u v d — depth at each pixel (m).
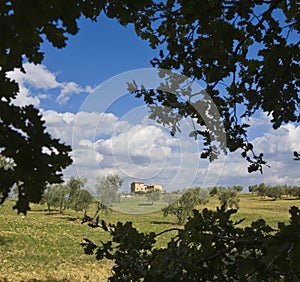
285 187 101.25
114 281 3.15
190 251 2.72
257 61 4.02
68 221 46.88
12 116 1.34
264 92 4.04
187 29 4.07
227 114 4.35
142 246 3.21
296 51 3.62
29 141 1.33
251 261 2.57
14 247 25.91
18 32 1.23
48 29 1.42
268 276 2.52
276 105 4.02
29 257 22.41
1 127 1.33
